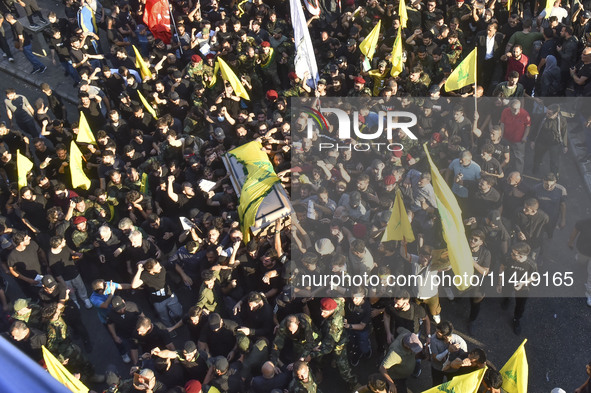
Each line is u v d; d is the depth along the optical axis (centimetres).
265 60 1525
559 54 1379
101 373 1063
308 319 880
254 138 1230
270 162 1127
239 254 1008
